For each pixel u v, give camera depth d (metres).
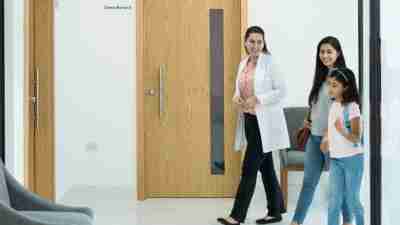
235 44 5.82
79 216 2.96
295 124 5.50
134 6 6.33
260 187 5.71
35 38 4.95
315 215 4.92
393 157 3.63
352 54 5.69
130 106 6.34
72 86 6.32
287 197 5.20
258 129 4.38
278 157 5.67
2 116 4.23
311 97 4.05
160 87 5.79
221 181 5.81
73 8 6.33
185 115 5.84
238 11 5.81
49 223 2.58
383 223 3.66
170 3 5.81
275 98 4.40
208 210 5.14
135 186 6.38
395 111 3.59
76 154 6.33
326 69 3.96
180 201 5.61
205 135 5.82
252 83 4.45
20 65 4.37
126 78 6.34
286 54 5.75
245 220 4.72
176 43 5.82
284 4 5.74
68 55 6.31
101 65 6.34
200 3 5.82
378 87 3.52
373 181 3.59
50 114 5.01
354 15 5.68
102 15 6.34
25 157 4.46
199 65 5.82
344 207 3.93
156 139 5.82
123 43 6.34
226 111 5.82
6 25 4.23
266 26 5.75
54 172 5.14
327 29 5.72
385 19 3.53
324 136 3.98
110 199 5.70
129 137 6.36
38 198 3.09
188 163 5.82
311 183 4.11
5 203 2.80
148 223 4.61
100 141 6.36
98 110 6.35
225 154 5.81
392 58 3.55
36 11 4.94
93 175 6.36
